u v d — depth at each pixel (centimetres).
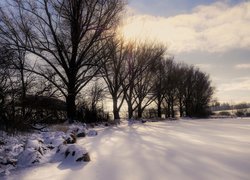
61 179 561
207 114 5969
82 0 2089
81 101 2312
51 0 2045
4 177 578
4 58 1320
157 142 1019
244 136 1217
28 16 1984
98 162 688
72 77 2073
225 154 771
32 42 1975
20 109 1248
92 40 2169
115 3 2208
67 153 720
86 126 1788
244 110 7225
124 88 3003
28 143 784
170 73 4175
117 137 1198
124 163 677
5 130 1095
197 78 5847
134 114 3791
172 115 5116
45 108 1491
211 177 554
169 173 586
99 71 2302
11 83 1170
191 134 1323
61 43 2078
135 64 3062
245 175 564
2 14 1905
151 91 3800
